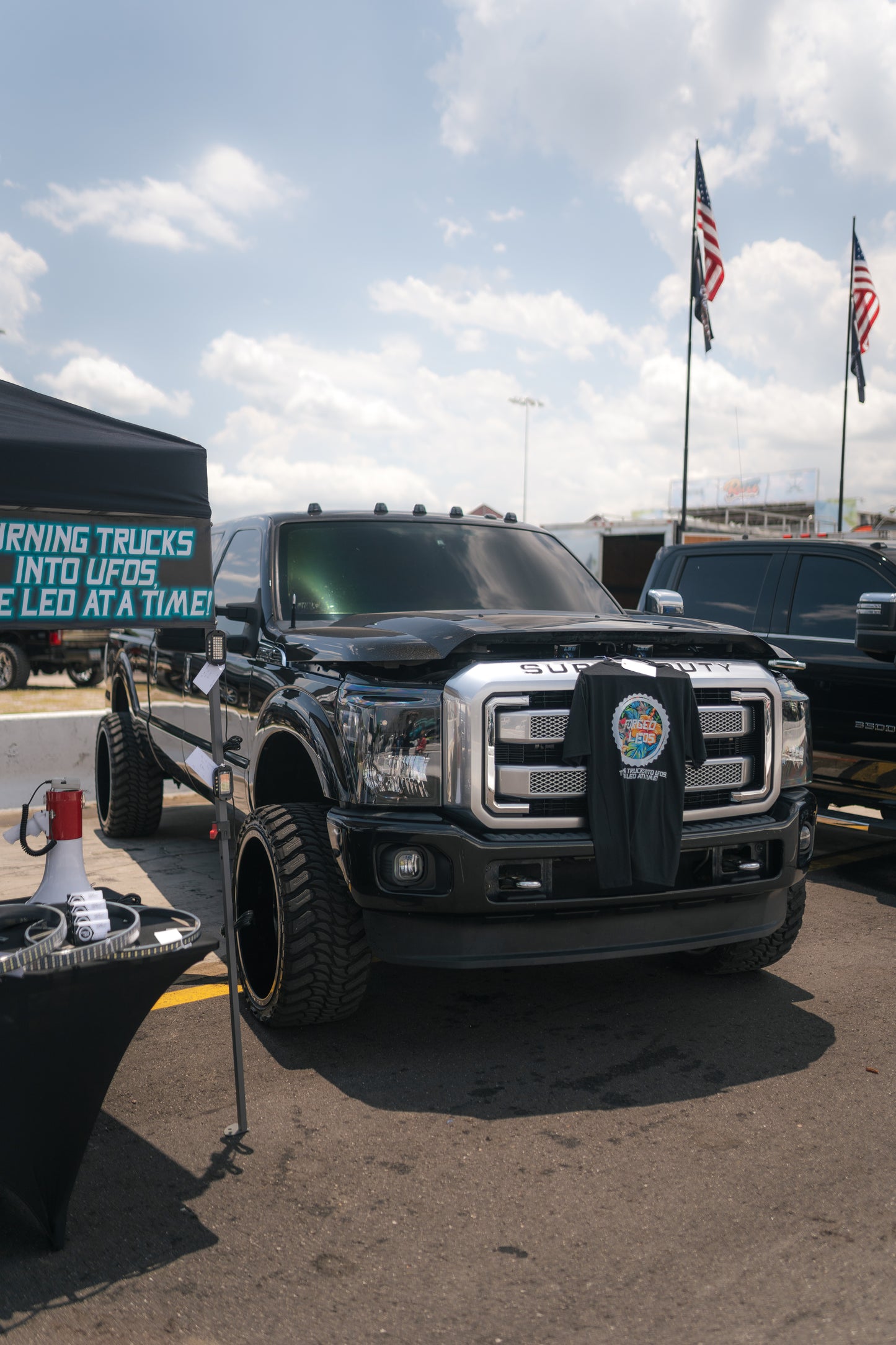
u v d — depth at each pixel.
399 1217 2.72
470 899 3.36
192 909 5.50
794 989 4.41
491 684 3.39
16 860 6.46
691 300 27.66
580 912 3.49
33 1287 2.43
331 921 3.65
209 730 5.26
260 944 3.97
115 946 2.45
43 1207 2.56
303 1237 2.63
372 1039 3.87
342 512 5.23
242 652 4.65
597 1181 2.89
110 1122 3.22
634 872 3.44
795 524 46.25
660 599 5.26
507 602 4.95
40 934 2.47
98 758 7.49
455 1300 2.38
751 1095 3.42
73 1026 2.44
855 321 27.19
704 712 3.69
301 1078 3.53
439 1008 4.19
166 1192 2.84
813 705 6.64
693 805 3.70
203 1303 2.37
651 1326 2.29
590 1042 3.84
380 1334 2.27
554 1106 3.34
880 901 5.85
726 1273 2.47
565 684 3.45
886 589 6.44
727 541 7.55
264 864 3.92
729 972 4.52
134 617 2.92
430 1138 3.13
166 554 2.97
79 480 2.80
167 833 7.55
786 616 6.92
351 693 3.60
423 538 5.17
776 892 3.96
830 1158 3.01
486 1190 2.85
